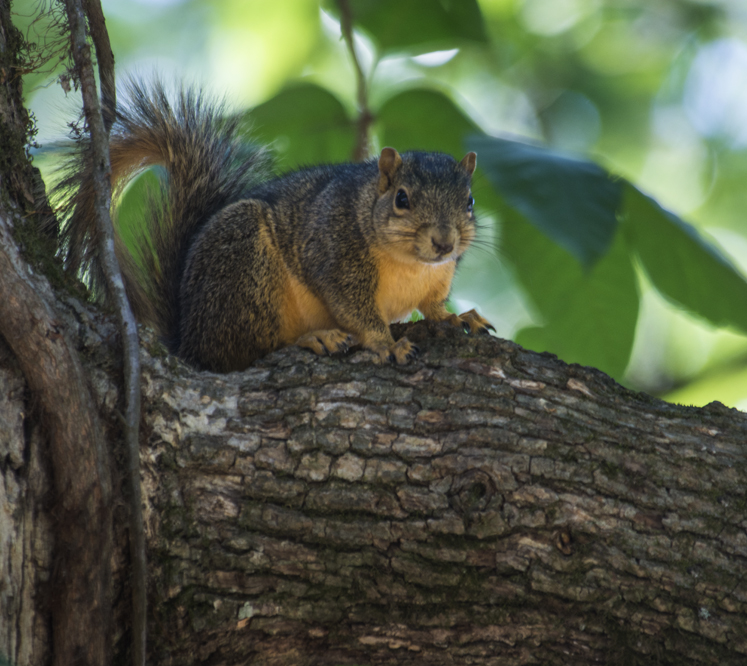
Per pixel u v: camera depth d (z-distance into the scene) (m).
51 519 5.75
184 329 9.30
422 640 6.64
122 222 10.04
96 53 7.69
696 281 9.02
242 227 9.18
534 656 6.65
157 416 6.46
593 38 17.27
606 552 6.51
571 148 17.56
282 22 15.12
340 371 7.17
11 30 7.05
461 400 6.96
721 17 17.27
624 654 6.53
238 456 6.57
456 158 10.39
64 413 5.77
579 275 9.50
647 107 17.62
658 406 7.28
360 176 9.87
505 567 6.49
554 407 6.99
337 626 6.60
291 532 6.48
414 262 9.45
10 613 5.55
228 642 6.38
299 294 9.60
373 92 12.11
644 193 8.56
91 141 6.96
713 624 6.40
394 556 6.51
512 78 17.28
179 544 6.27
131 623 6.04
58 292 6.57
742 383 14.50
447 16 9.95
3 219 6.25
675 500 6.65
